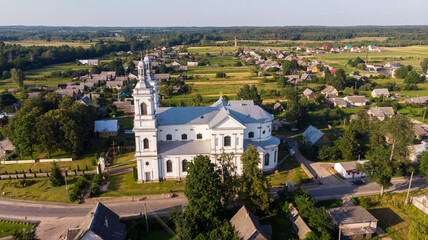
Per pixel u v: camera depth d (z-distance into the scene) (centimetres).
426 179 8925
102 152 11412
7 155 11388
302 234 6788
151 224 7269
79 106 12700
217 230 6619
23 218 7712
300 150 11638
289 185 9094
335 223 7081
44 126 10606
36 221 7562
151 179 9350
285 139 13112
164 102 19050
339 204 8188
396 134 9388
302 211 7312
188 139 9662
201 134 9669
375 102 19150
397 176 9794
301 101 17088
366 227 7138
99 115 16212
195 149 9288
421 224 6419
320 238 6444
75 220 7612
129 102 17862
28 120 10700
